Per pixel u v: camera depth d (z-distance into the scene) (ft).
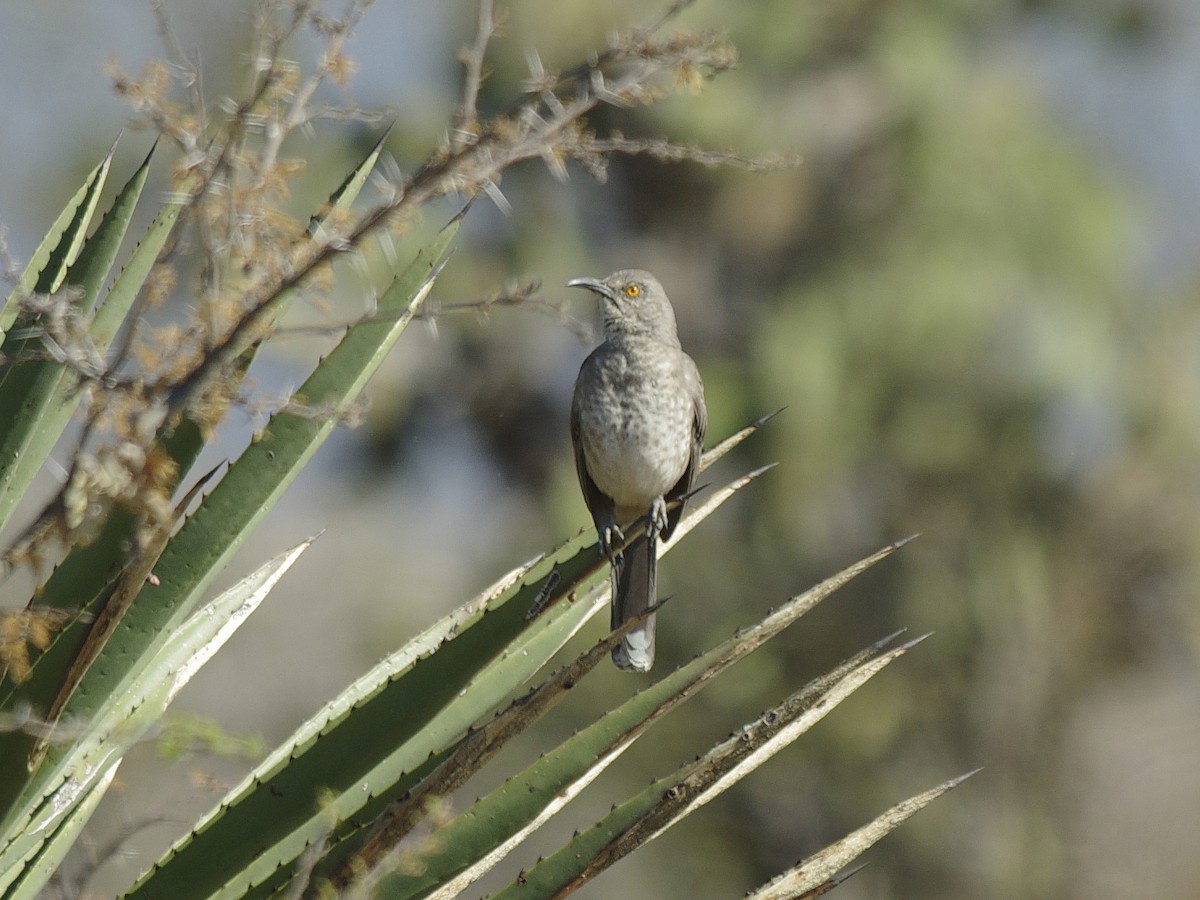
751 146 48.60
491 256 48.60
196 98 12.57
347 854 14.26
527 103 12.66
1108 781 46.98
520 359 48.93
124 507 13.82
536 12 43.68
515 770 43.96
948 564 47.70
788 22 49.78
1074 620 47.91
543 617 15.92
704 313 49.88
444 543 50.62
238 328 12.17
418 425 49.62
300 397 14.11
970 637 47.19
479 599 16.66
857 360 48.65
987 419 48.60
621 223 50.14
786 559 46.80
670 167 48.67
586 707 44.55
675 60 12.82
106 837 15.08
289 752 15.29
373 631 47.91
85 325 13.01
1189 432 48.78
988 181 50.21
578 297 48.52
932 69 50.65
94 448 12.38
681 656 45.47
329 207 13.44
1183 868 46.16
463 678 14.82
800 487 47.03
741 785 46.60
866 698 46.29
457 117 12.56
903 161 50.11
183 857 14.52
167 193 12.53
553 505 48.39
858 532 48.01
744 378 48.44
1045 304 49.44
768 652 45.83
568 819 44.06
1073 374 48.60
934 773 46.73
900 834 45.98
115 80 12.43
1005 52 53.47
